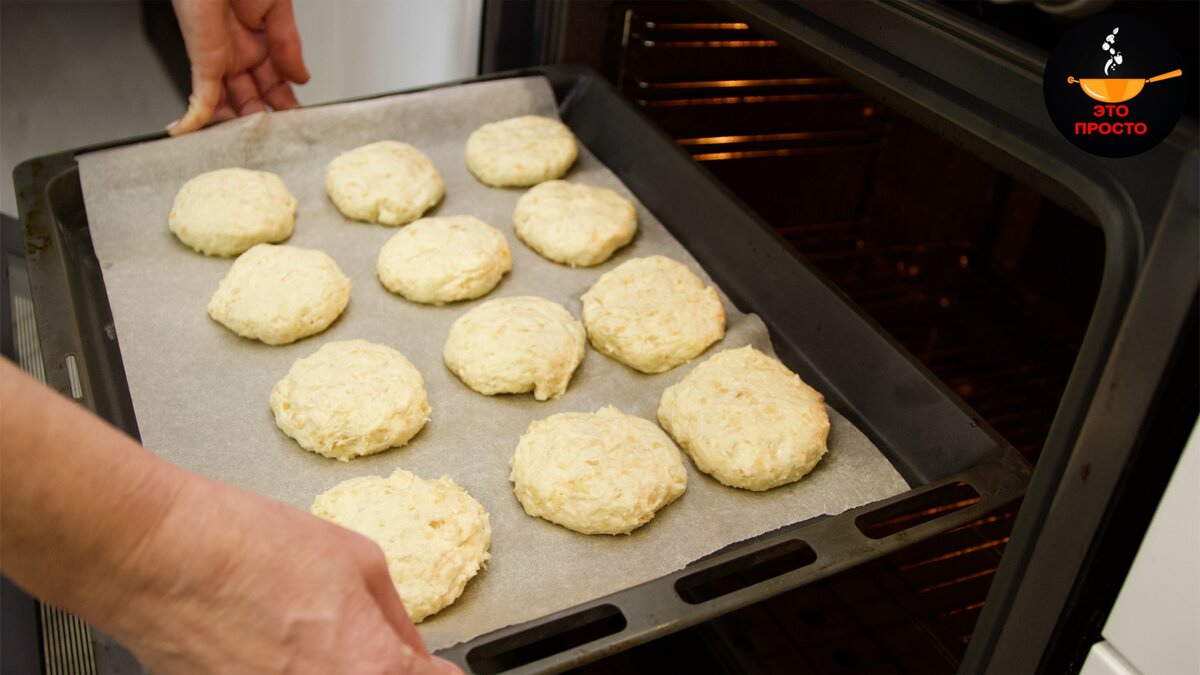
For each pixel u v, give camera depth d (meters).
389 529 0.68
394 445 0.75
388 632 0.51
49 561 0.49
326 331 0.84
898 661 0.78
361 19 1.05
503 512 0.72
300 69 0.98
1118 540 0.55
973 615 0.82
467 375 0.79
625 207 0.91
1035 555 0.57
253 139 0.92
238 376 0.79
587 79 0.99
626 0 0.95
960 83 0.63
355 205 0.91
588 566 0.70
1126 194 0.55
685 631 0.81
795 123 1.04
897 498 0.68
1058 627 0.58
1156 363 0.52
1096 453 0.54
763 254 0.84
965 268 1.07
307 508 0.72
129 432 0.74
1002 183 1.00
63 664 0.66
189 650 0.51
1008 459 0.69
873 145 1.07
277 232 0.89
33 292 0.77
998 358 0.99
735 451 0.73
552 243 0.90
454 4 0.99
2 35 1.21
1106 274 0.54
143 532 0.49
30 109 1.20
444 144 0.98
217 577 0.50
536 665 0.60
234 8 0.92
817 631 0.80
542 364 0.79
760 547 0.65
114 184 0.88
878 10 0.67
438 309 0.86
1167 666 0.55
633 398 0.81
